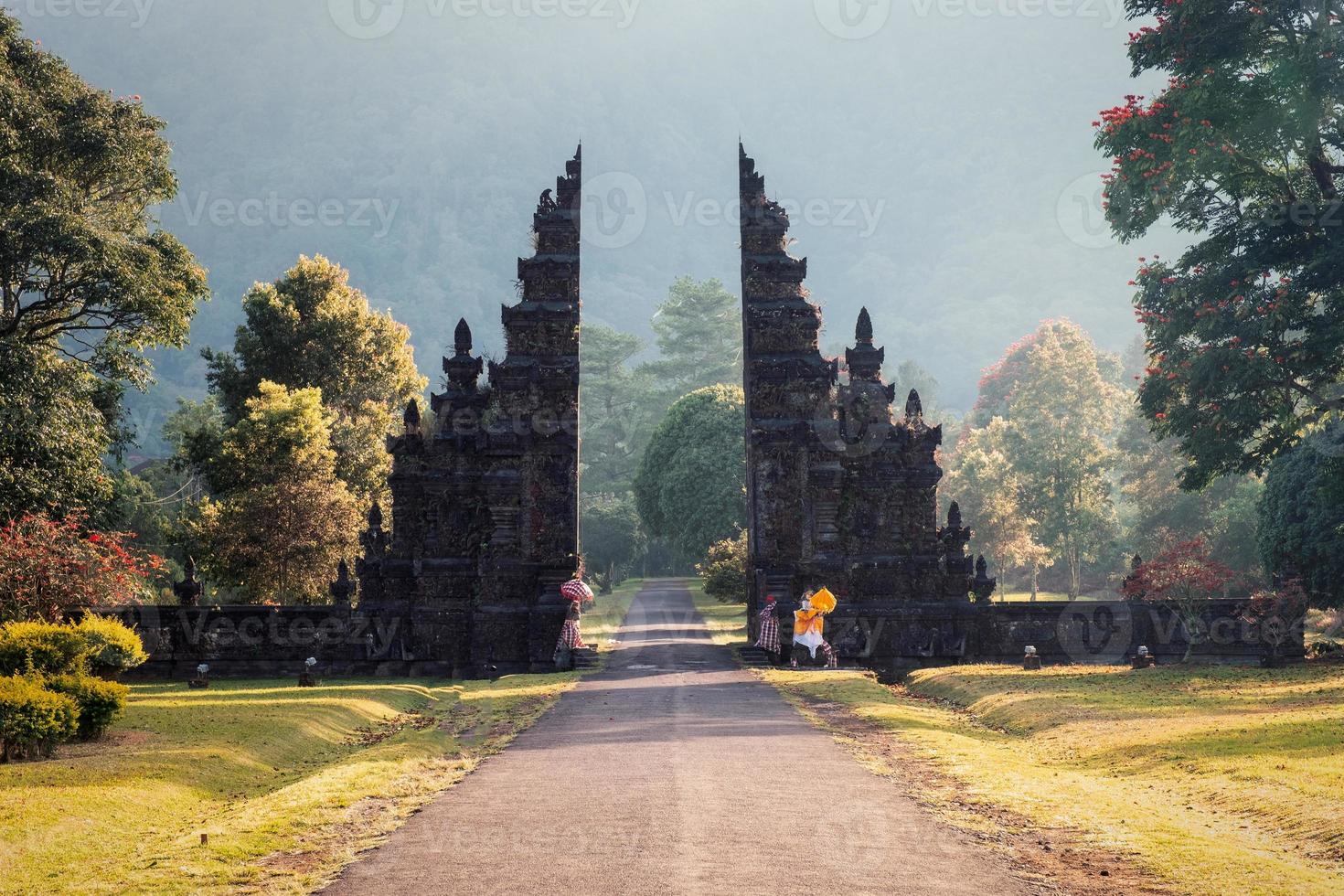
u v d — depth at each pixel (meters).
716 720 21.70
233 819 12.84
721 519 82.62
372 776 15.31
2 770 15.43
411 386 65.81
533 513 40.91
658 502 88.75
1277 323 32.56
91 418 36.44
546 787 14.36
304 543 46.81
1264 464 37.22
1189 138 32.25
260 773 17.19
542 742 18.88
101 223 36.84
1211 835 11.80
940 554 41.25
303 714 22.75
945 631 39.78
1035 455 89.50
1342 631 49.59
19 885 10.62
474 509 41.19
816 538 40.56
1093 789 14.50
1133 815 12.70
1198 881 9.91
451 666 39.62
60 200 34.75
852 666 39.00
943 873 10.20
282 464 49.19
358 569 40.53
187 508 55.00
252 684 34.41
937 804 13.27
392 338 64.31
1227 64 33.31
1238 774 14.34
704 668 35.12
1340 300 33.12
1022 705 24.16
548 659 38.78
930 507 41.50
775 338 43.03
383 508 56.59
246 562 47.38
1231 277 34.44
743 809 12.89
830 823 12.19
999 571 89.31
